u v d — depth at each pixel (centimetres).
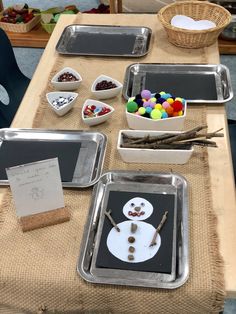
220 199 79
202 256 69
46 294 68
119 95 107
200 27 129
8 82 132
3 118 119
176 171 85
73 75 112
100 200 80
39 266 69
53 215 75
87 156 89
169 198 78
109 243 71
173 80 110
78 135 94
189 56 121
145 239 71
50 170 70
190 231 73
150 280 66
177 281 65
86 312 72
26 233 74
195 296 65
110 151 90
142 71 115
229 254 69
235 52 212
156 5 239
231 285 65
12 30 226
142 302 66
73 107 104
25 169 69
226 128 95
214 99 103
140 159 87
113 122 99
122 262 68
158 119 91
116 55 121
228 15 124
